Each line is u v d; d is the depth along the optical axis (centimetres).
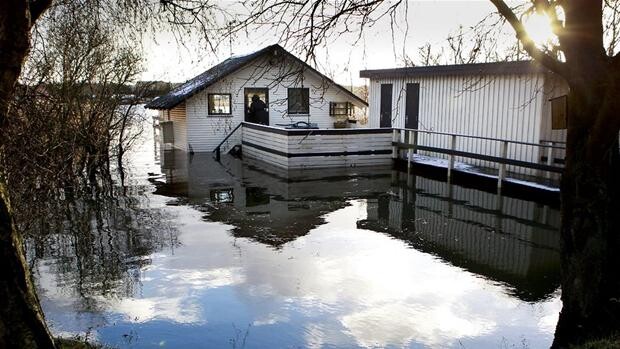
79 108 1155
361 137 1666
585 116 362
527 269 707
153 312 562
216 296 606
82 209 1082
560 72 364
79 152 1178
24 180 621
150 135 2977
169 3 516
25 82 771
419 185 1345
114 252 780
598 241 367
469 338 505
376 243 833
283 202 1159
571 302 381
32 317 233
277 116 2127
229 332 516
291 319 546
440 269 705
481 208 1080
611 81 334
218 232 898
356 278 668
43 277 670
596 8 352
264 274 681
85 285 641
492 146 1386
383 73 1748
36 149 664
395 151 1669
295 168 1622
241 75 2052
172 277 670
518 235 883
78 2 573
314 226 947
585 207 370
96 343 471
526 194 1164
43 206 770
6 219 229
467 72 1378
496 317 553
